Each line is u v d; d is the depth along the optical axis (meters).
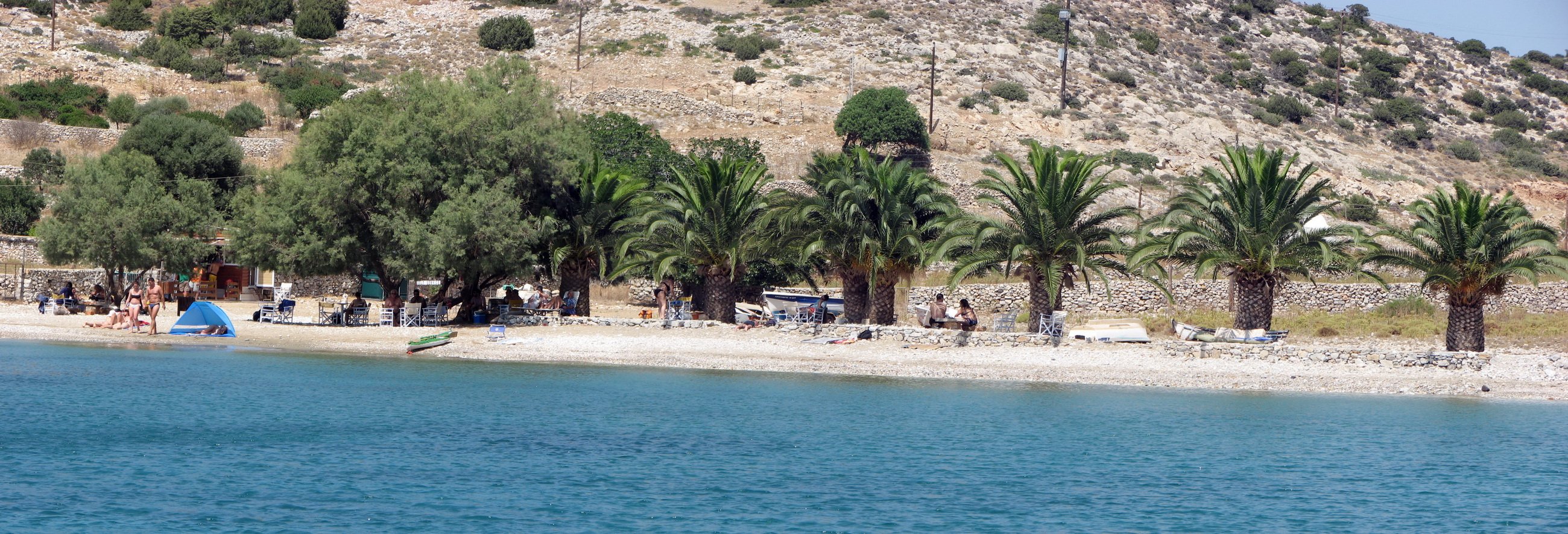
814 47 127.19
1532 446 30.14
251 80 116.94
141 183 61.44
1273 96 130.12
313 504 23.06
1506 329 54.19
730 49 125.88
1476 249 41.91
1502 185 111.19
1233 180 44.75
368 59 126.81
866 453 28.66
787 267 54.81
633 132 75.19
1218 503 24.16
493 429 31.12
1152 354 43.94
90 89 104.50
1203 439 31.00
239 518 21.92
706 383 39.97
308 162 51.66
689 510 23.02
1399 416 34.84
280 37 128.88
